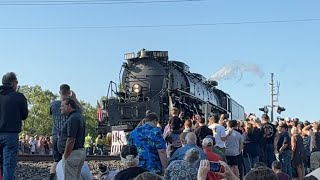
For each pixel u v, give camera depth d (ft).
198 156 27.63
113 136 76.54
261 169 15.39
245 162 51.55
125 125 75.61
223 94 109.70
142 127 32.53
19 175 50.78
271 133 53.72
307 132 61.00
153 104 76.69
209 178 26.55
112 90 80.74
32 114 245.45
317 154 53.21
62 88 33.35
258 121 52.54
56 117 34.24
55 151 34.78
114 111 78.79
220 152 42.24
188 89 83.15
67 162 30.53
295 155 54.54
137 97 79.15
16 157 32.65
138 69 80.18
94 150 98.43
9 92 32.55
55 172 34.55
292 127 59.36
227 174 20.65
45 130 244.01
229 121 48.88
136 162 25.26
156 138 31.99
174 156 32.76
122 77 81.30
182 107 79.36
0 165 33.09
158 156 32.09
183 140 36.65
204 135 45.75
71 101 31.04
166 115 76.74
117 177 23.49
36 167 56.03
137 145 32.19
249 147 51.24
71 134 30.25
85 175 32.78
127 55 81.76
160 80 78.95
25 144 99.35
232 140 48.42
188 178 24.52
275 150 54.85
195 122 55.98
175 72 80.38
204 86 96.99
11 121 32.22
